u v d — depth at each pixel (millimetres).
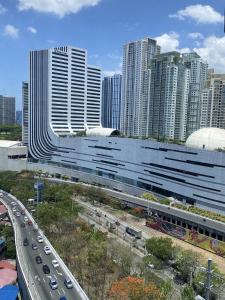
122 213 189875
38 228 149375
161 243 125000
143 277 105125
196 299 70188
